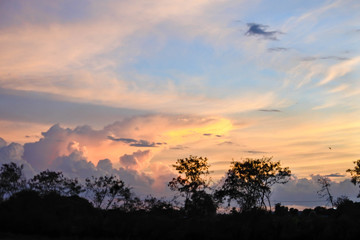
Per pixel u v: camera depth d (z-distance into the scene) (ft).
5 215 139.74
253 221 137.39
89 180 176.04
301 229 130.52
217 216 148.56
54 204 155.94
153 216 145.89
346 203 202.18
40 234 136.36
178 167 204.85
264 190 211.41
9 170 171.01
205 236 130.93
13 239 122.72
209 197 187.21
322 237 125.59
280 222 132.26
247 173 211.20
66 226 136.05
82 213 151.74
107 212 162.20
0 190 167.63
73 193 176.86
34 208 148.05
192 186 197.67
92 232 137.18
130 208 171.83
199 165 203.82
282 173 217.77
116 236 136.26
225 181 208.23
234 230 131.54
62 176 181.37
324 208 234.17
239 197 204.64
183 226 136.98
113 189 173.37
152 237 134.82
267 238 129.59
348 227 124.88
